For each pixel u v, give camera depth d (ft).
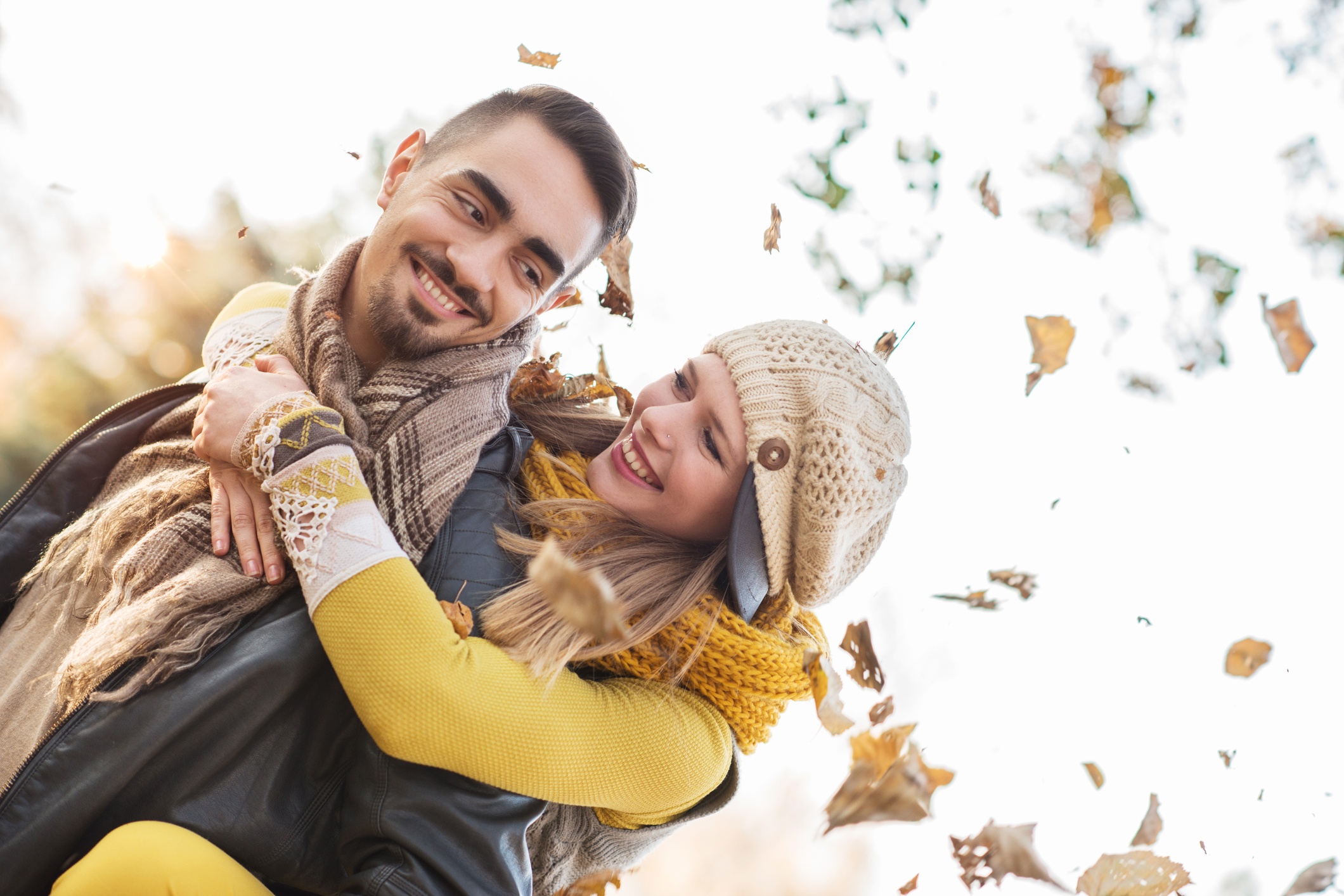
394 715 3.43
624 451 4.68
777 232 5.72
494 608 3.94
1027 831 4.71
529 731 3.63
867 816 4.22
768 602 4.82
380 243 4.15
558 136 4.13
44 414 12.20
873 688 4.56
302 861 3.73
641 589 4.29
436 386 4.14
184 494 4.01
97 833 3.55
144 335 12.30
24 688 3.94
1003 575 5.73
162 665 3.51
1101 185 6.01
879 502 4.65
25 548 4.34
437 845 3.55
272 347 4.46
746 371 4.53
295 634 3.69
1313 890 4.83
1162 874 4.84
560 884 4.64
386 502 3.94
